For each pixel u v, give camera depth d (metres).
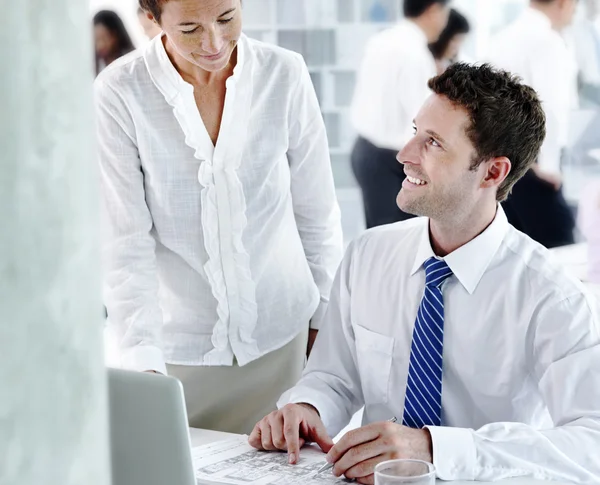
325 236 1.75
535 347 1.30
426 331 1.31
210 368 1.64
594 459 1.16
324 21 4.59
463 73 1.32
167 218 1.56
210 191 1.54
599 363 1.25
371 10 4.55
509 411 1.34
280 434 1.27
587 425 1.20
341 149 4.60
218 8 1.34
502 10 3.97
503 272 1.32
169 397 0.75
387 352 1.42
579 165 3.86
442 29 3.39
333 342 1.51
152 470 0.76
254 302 1.61
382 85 3.41
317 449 1.29
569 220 3.42
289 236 1.67
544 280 1.31
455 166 1.30
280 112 1.58
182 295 1.61
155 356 1.47
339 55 4.60
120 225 1.54
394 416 1.42
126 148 1.53
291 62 1.60
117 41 3.73
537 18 3.35
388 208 3.45
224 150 1.55
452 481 1.12
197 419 1.66
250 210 1.58
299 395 1.39
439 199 1.32
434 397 1.29
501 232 1.34
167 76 1.51
